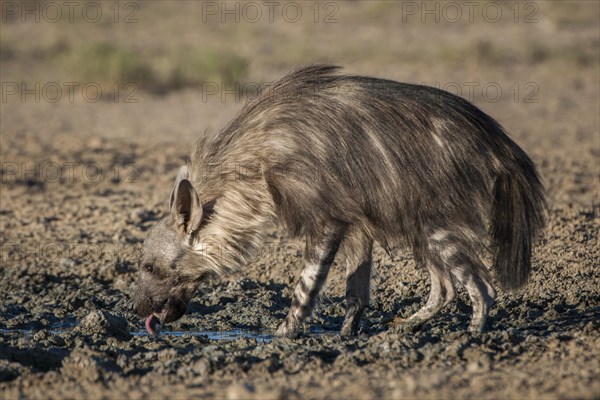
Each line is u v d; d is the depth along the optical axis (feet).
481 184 97.96
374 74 327.67
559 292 120.78
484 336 95.40
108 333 105.19
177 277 103.04
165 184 190.90
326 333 109.19
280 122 98.63
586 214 158.51
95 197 181.16
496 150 99.19
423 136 96.84
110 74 313.32
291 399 73.46
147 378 83.82
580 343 91.56
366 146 96.53
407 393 74.02
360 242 103.14
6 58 376.48
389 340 93.25
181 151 222.48
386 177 96.27
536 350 90.02
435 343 94.79
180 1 520.42
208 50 340.59
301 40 407.64
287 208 98.12
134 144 230.68
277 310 120.37
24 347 96.94
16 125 258.37
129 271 139.23
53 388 81.15
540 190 102.53
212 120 264.11
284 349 93.50
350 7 484.74
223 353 90.53
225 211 100.53
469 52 357.82
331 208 96.89
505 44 389.80
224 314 118.42
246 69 325.21
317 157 96.58
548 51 369.30
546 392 73.61
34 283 135.13
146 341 101.55
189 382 81.56
